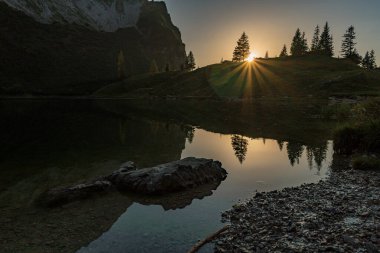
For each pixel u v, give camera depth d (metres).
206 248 10.38
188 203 14.71
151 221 12.68
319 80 118.06
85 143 31.59
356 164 20.47
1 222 12.68
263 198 15.08
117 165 22.56
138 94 155.38
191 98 124.31
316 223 11.69
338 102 80.69
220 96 121.38
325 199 14.56
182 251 10.28
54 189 15.67
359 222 11.71
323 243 10.07
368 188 15.96
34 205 14.64
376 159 20.95
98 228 12.09
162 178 16.14
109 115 61.88
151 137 35.00
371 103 28.88
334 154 25.50
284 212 13.05
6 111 71.50
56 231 11.84
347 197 14.57
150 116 59.38
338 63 144.75
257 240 10.68
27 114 64.12
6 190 17.02
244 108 74.62
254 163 22.84
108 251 10.34
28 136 35.94
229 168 21.45
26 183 18.34
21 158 25.03
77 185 15.97
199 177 17.75
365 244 9.80
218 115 60.06
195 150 27.70
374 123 24.83
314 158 24.23
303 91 111.31
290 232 11.12
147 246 10.64
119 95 161.38
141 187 16.06
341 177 18.59
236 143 31.06
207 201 14.97
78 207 14.24
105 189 16.34
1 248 10.55
